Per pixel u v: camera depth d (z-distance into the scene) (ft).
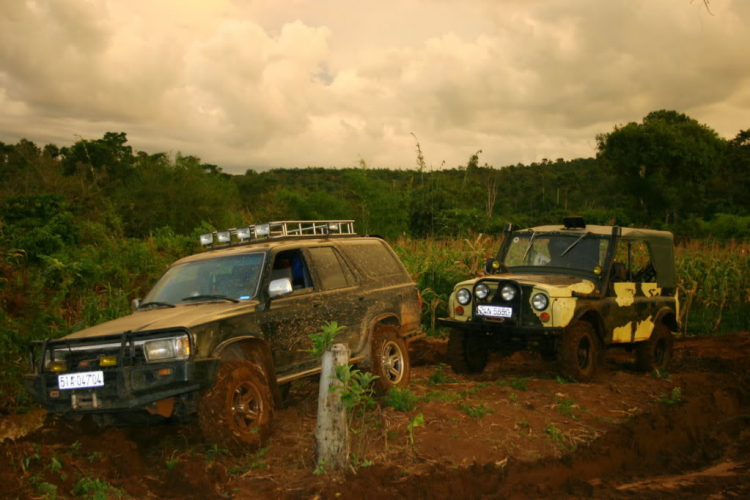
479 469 15.67
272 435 18.78
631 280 29.66
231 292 20.53
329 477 15.14
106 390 16.88
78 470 16.01
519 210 255.50
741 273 48.65
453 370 28.60
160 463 17.25
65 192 71.41
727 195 230.48
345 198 116.98
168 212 77.46
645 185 188.44
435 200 74.90
